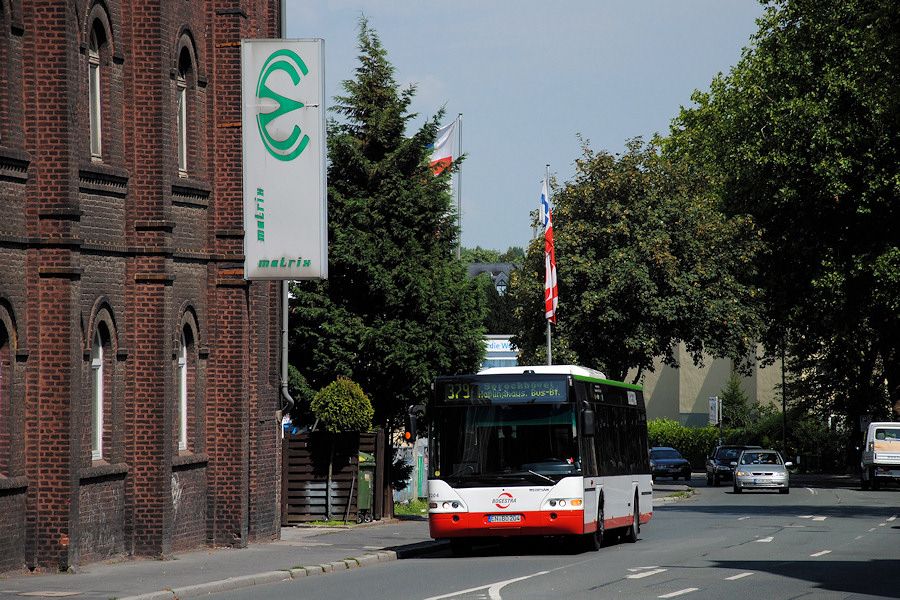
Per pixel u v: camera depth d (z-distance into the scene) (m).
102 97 29.41
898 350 82.38
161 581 24.72
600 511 34.31
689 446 126.00
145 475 30.19
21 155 26.08
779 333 81.94
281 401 38.44
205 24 34.12
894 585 23.97
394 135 47.03
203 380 33.78
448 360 45.31
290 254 33.69
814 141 71.25
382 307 45.84
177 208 32.19
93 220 28.50
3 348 26.08
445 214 47.28
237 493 33.81
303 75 33.81
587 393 34.09
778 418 113.62
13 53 26.23
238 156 34.12
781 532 39.62
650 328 71.25
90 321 28.23
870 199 70.81
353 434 43.72
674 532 40.91
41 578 25.27
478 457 32.41
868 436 74.69
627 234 70.94
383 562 31.42
